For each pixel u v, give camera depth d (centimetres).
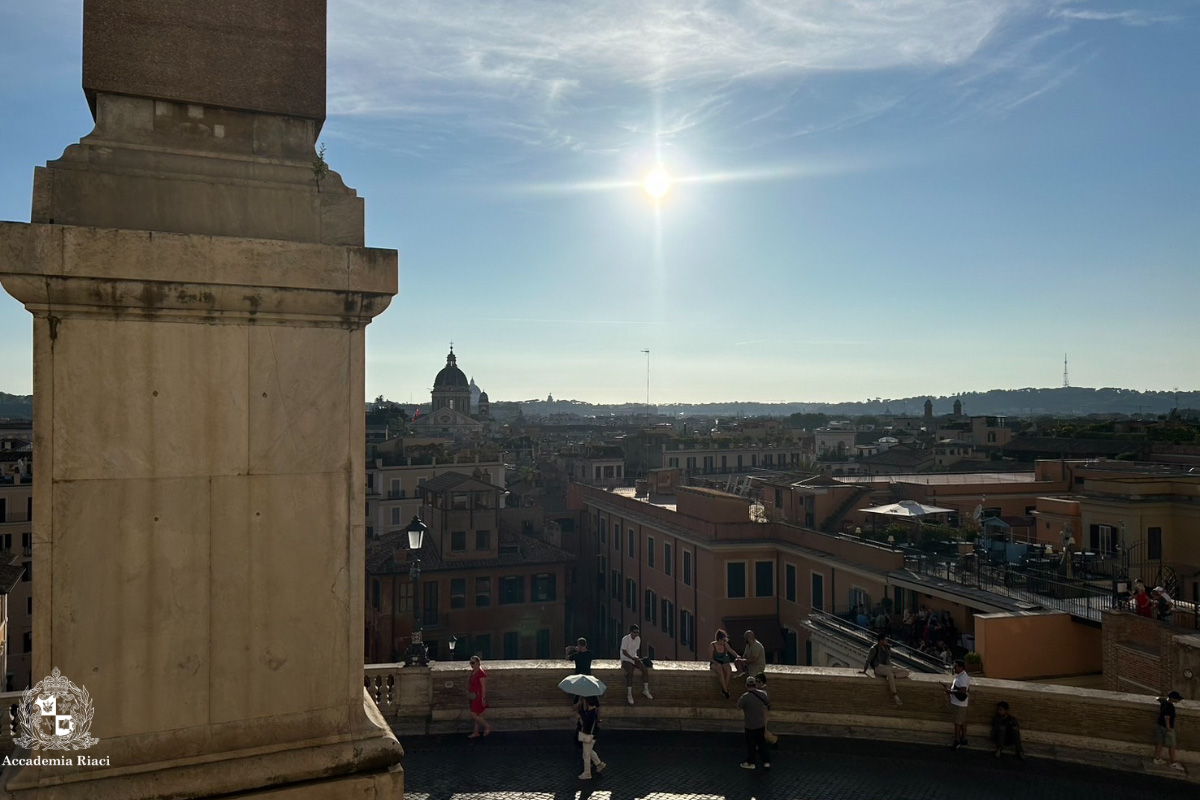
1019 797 1315
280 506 482
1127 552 3338
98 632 441
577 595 6750
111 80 463
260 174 493
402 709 1584
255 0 502
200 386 463
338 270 486
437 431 19975
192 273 452
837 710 1588
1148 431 8225
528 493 9088
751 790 1295
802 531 4244
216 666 465
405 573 5384
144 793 435
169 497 456
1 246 415
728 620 4406
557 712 1590
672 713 1592
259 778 461
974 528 4106
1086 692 1549
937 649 2852
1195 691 1978
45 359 433
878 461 10056
